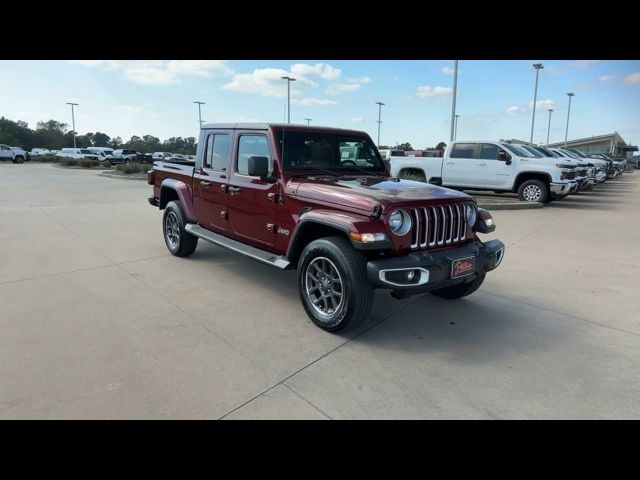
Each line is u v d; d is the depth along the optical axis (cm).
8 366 320
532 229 919
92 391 289
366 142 531
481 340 382
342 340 376
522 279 564
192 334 381
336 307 378
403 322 419
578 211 1207
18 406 271
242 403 281
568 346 373
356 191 382
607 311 456
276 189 440
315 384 305
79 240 741
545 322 425
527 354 357
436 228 381
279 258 442
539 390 303
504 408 282
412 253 365
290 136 458
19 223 896
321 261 390
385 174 532
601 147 6681
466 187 1395
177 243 625
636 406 287
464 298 490
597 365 340
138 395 286
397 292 362
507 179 1326
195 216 587
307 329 397
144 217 998
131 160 4638
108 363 327
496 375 322
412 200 364
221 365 328
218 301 463
